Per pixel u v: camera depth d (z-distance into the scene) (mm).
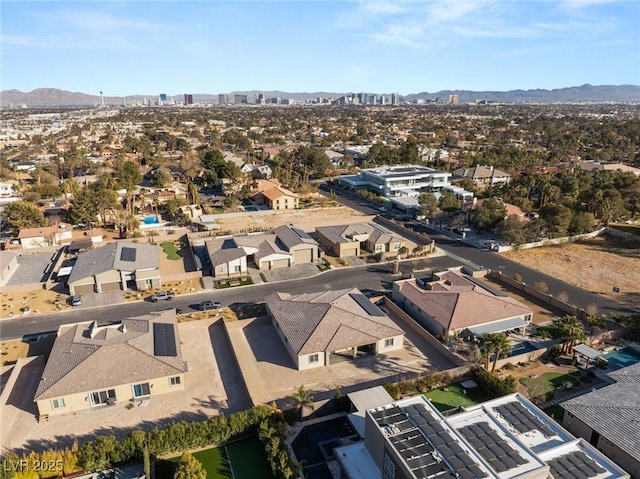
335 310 49938
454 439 29078
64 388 38875
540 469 26484
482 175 133500
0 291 63000
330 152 178000
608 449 32906
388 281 67875
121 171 130250
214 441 35062
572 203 94000
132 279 64625
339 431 37312
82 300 61062
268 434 34062
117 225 91188
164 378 41719
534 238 84562
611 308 59250
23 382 43594
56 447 35625
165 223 95688
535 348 49594
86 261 67562
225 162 135375
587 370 45188
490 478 25859
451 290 57000
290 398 39594
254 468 33250
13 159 175375
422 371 45375
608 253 80375
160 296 61000
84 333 46188
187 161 144750
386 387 40375
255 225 95875
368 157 169625
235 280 67750
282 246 75750
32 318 56531
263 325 54688
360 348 49875
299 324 49156
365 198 122438
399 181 123500
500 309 53156
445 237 89688
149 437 33625
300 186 130875
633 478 31000
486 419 31828
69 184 117062
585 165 148250
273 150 190125
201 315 56719
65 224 90812
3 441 36219
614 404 35156
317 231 85250
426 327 54406
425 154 171750
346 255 77750
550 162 157000
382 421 30953
